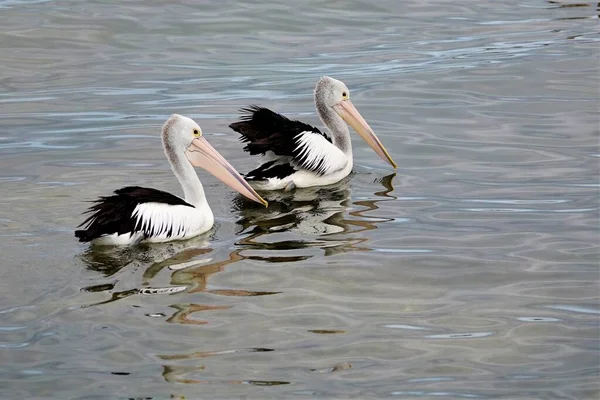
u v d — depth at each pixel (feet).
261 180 51.16
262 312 36.65
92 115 66.44
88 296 37.42
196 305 36.96
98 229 40.98
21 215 46.29
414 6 98.07
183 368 32.53
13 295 37.29
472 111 66.33
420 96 70.13
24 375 31.86
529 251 42.86
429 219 47.03
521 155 57.31
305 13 94.12
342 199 50.29
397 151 58.65
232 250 42.60
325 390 31.42
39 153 57.98
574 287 39.19
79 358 32.96
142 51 82.43
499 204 49.14
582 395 31.30
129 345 33.91
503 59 79.25
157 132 62.64
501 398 31.09
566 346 34.53
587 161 55.88
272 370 32.60
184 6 94.73
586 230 45.32
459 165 55.83
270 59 81.15
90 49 82.48
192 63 79.77
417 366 33.09
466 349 34.27
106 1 94.89
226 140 60.90
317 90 55.93
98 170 54.49
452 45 84.58
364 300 37.93
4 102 69.41
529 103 67.87
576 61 78.02
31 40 83.66
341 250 42.80
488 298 38.27
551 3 99.96
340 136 55.72
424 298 38.22
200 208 45.68
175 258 41.42
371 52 82.99
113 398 30.63
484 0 100.78
